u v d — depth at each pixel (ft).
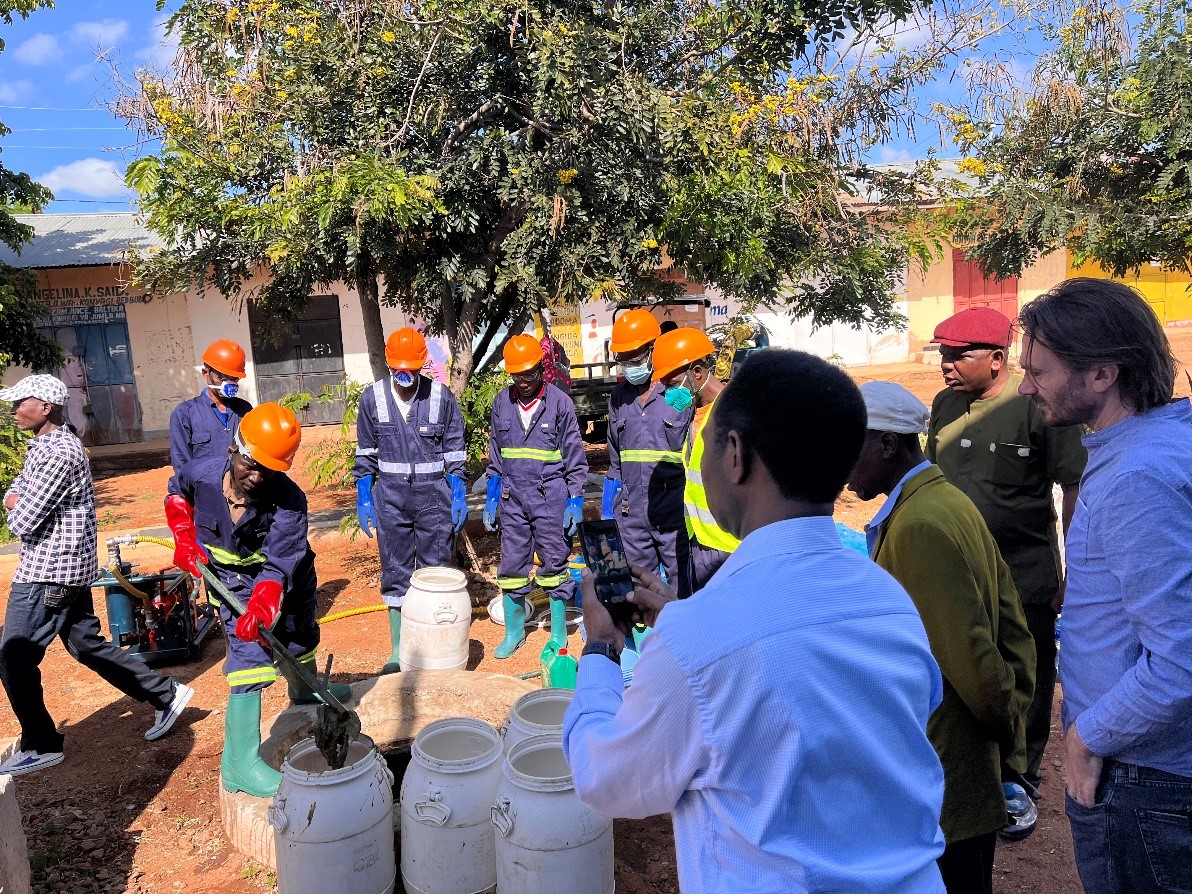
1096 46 33.09
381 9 18.60
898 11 20.95
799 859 4.01
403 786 10.27
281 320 25.20
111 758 14.99
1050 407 6.78
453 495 18.13
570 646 19.06
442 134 20.34
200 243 23.65
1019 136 35.17
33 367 43.04
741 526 4.83
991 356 11.51
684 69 21.15
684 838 4.47
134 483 43.68
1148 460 6.10
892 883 4.18
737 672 4.08
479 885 10.05
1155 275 75.56
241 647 12.19
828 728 4.06
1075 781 6.54
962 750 7.55
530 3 18.16
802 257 22.59
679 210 19.80
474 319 23.40
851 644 4.23
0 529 30.19
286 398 25.44
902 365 70.69
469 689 14.15
